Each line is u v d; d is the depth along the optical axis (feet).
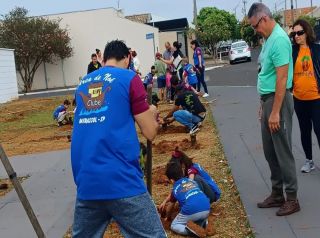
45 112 36.17
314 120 12.35
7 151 21.06
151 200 6.84
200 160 15.76
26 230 11.02
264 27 9.78
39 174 16.22
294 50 12.37
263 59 9.96
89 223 6.88
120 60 7.28
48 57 71.26
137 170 6.79
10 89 51.60
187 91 20.75
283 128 9.86
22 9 70.79
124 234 6.79
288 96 9.86
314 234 9.20
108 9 72.28
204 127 21.62
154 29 73.51
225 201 11.71
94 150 6.61
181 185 10.10
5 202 13.28
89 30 72.74
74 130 6.95
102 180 6.56
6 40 69.31
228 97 31.45
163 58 33.63
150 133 6.85
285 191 10.36
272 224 9.84
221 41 121.90
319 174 12.75
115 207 6.63
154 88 43.01
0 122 32.01
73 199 12.98
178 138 19.72
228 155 15.85
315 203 10.68
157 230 6.77
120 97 6.71
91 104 6.81
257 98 29.50
